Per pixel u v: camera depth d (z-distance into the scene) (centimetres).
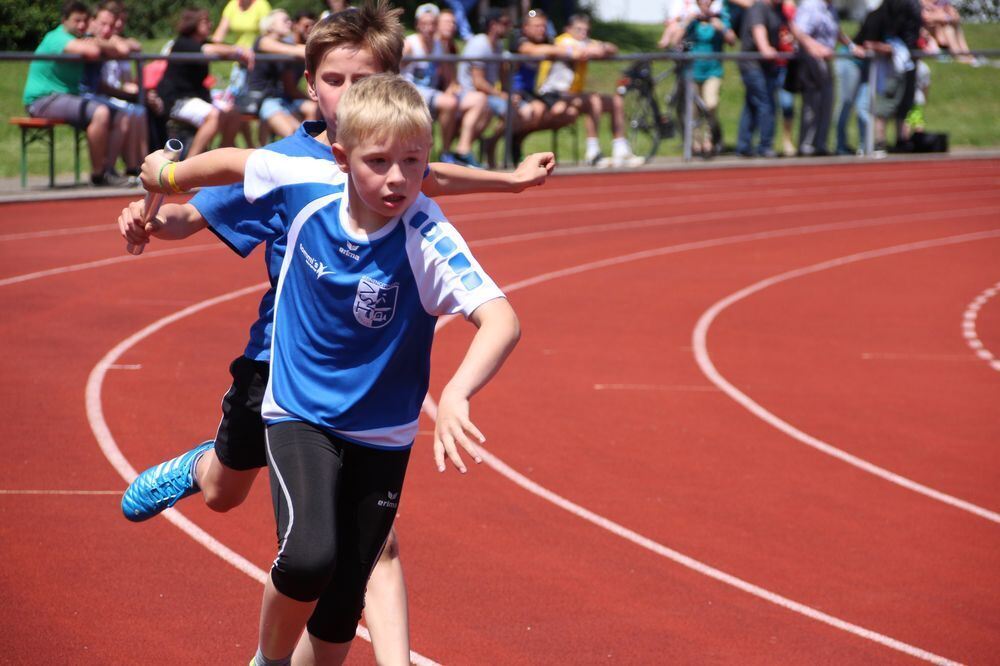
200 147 2316
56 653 675
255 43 2536
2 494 920
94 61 2320
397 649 552
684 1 3253
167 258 1884
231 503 617
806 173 3266
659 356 1430
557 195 2736
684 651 714
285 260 542
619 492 981
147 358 1324
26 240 1950
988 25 5172
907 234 2447
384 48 568
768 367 1402
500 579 805
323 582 498
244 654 683
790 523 930
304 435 529
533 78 2886
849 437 1153
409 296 521
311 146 574
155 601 748
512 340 491
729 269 2003
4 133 2377
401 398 538
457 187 598
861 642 737
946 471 1065
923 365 1438
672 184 2972
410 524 896
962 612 785
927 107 4278
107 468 987
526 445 1091
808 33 3328
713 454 1089
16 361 1290
